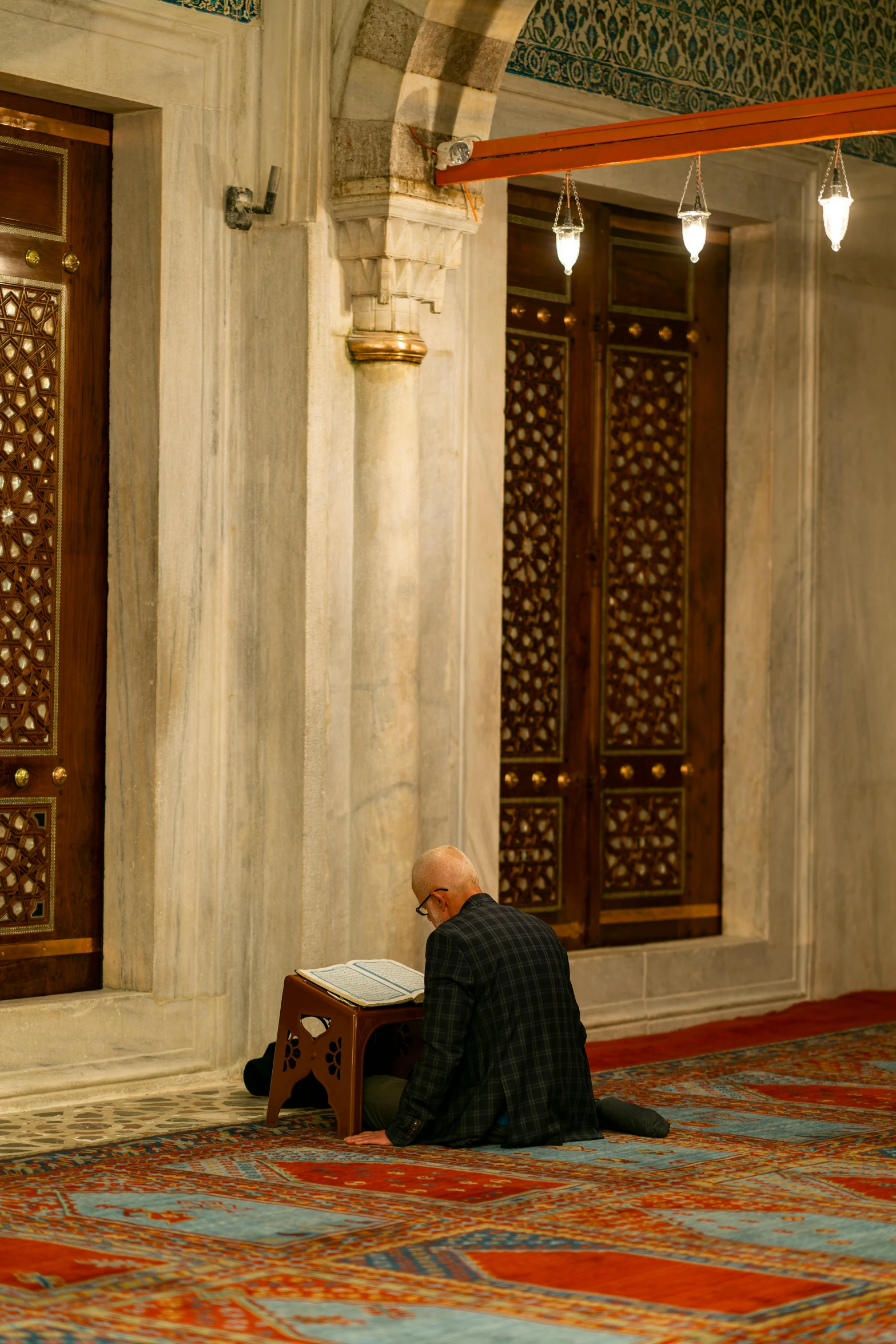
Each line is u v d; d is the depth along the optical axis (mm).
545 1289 3707
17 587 6191
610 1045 7422
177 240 6305
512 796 7676
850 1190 4641
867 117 5500
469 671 7121
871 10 8836
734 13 8172
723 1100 6125
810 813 8547
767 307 8422
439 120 6551
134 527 6336
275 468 6500
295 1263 3922
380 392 6590
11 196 6145
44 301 6246
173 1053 6355
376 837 6598
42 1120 5730
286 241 6484
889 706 8883
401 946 6617
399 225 6441
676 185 7965
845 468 8672
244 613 6531
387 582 6605
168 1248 4055
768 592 8406
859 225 8734
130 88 6176
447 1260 3939
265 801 6520
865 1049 7297
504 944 5285
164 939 6324
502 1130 5309
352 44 6410
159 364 6270
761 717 8422
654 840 8258
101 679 6430
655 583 8242
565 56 7461
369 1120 5508
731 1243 4082
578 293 7895
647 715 8227
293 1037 5609
